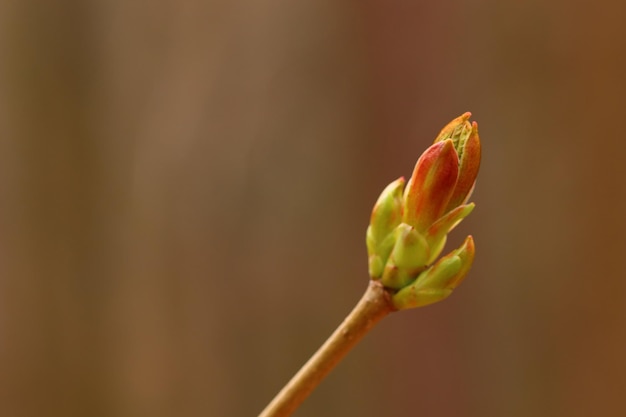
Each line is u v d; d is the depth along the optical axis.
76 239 0.81
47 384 0.79
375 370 0.79
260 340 0.85
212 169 0.85
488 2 0.74
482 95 0.75
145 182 0.84
